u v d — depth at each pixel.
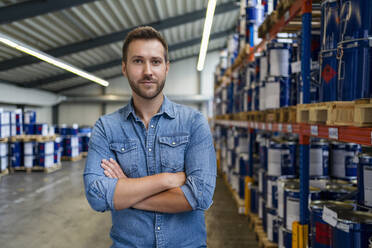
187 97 18.36
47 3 7.17
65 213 4.97
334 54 1.74
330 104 1.71
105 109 19.42
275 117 3.04
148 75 1.26
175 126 1.36
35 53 7.88
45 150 8.91
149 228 1.29
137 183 1.26
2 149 8.35
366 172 1.79
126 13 9.60
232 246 3.66
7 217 4.77
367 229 1.62
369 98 1.42
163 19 10.85
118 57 14.27
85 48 10.85
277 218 3.12
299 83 2.60
